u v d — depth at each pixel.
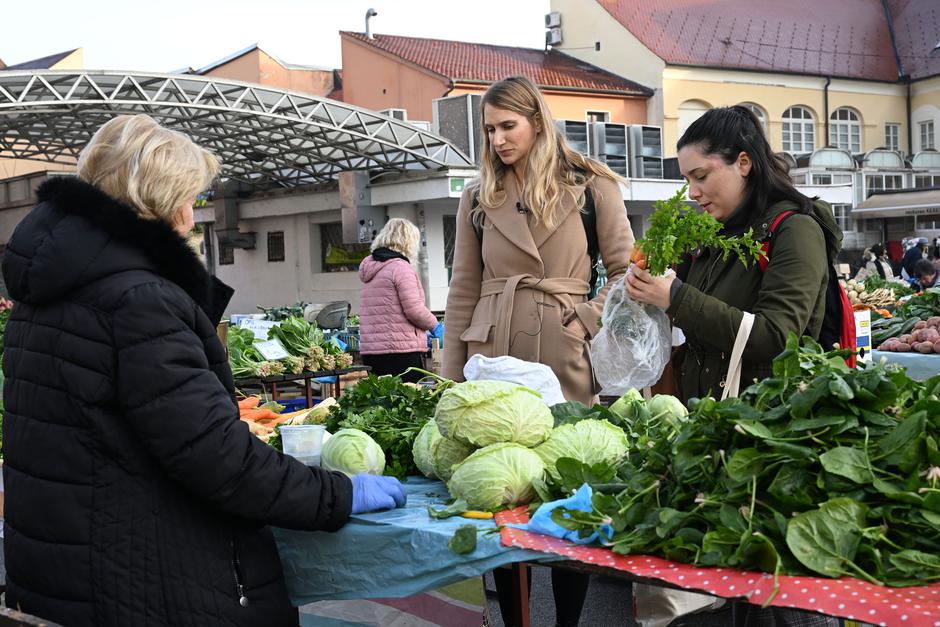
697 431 1.99
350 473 2.69
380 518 2.34
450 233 20.34
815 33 37.31
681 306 2.83
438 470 2.63
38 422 2.12
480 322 3.74
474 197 3.89
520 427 2.47
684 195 2.81
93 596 2.07
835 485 1.79
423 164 19.47
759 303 2.85
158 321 2.07
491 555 2.07
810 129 36.16
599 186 3.75
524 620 2.56
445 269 20.17
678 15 34.47
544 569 5.28
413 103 30.66
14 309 2.29
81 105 17.08
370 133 18.75
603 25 33.44
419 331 7.74
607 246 3.73
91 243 2.09
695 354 3.08
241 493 2.13
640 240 2.86
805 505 1.79
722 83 33.28
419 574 2.20
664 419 2.75
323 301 22.09
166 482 2.14
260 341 8.55
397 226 7.72
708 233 2.74
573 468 2.24
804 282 2.79
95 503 2.08
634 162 23.73
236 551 2.24
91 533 2.08
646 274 2.88
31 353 2.14
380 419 3.09
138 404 2.05
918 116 37.75
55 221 2.12
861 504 1.75
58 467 2.09
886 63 38.00
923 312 8.28
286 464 2.24
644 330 2.99
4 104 15.39
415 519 2.32
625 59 32.88
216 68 37.97
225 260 24.94
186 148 2.25
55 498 2.09
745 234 2.79
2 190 28.31
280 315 13.42
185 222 2.29
